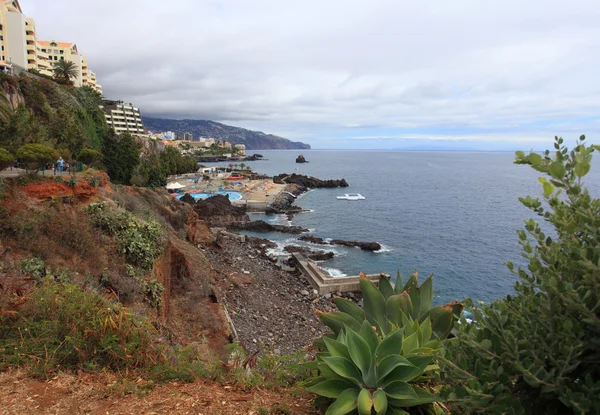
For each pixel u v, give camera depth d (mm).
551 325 2354
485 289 31797
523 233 2652
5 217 11328
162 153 111500
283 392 4719
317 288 29016
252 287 26953
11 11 72000
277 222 57812
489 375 2469
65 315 5508
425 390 3453
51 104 48625
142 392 4410
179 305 17219
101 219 14008
